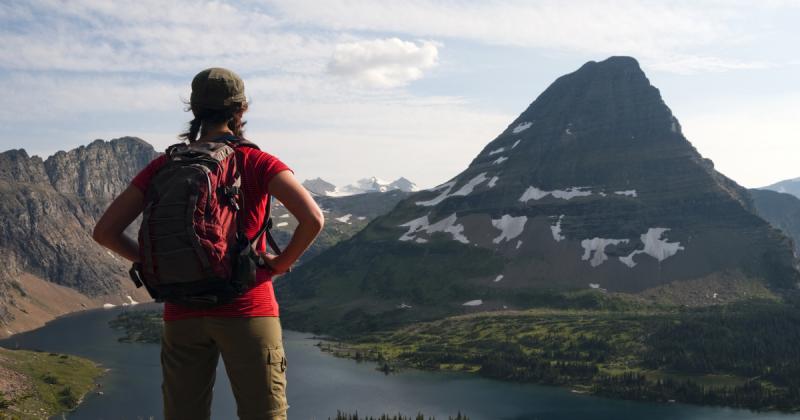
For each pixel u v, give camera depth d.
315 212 3.08
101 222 3.12
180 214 2.89
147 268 2.95
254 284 3.06
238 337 3.03
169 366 3.16
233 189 3.01
